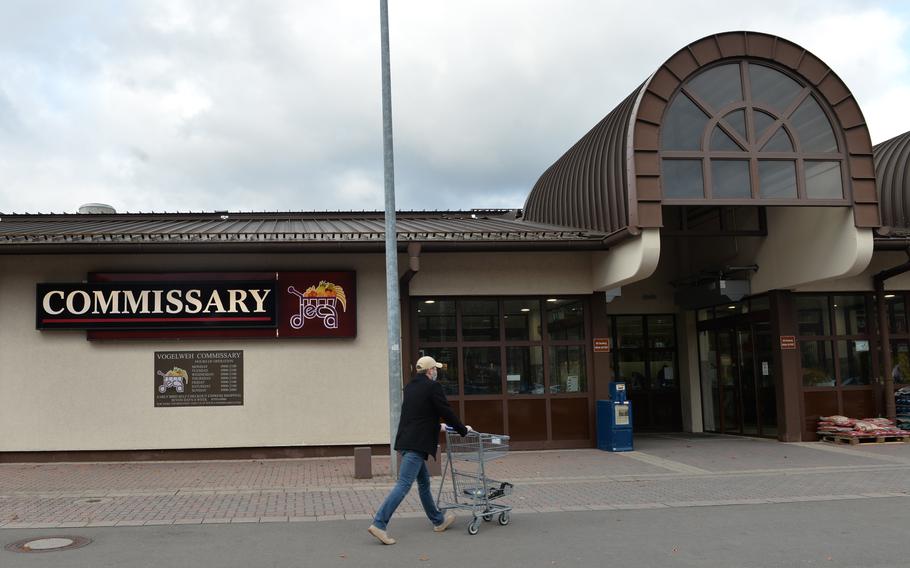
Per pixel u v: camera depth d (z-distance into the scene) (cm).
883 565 666
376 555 710
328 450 1445
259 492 1051
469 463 1343
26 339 1405
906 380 1688
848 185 1430
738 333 1798
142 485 1117
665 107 1394
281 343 1454
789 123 1434
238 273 1450
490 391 1539
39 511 918
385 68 1259
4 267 1416
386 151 1242
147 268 1446
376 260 1504
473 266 1552
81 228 1659
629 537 781
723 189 1405
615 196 1453
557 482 1140
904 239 1531
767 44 1434
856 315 1681
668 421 1962
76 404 1399
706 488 1083
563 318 1584
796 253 1572
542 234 1493
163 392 1417
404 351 1491
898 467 1261
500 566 670
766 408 1689
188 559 694
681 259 1986
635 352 1977
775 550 721
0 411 1385
